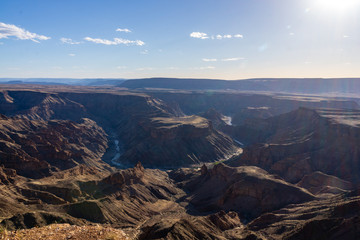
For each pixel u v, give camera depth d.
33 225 69.75
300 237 66.06
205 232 63.91
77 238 27.59
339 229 63.16
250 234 69.19
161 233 59.97
